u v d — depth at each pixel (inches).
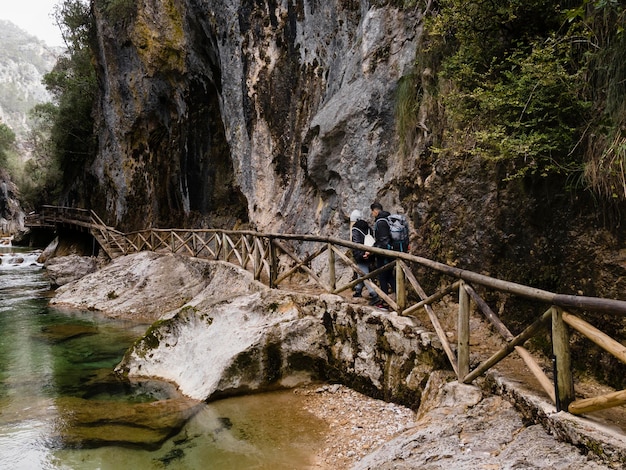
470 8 197.5
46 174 1400.1
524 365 159.0
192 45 643.5
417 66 272.1
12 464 173.3
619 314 96.5
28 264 1024.2
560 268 166.6
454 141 223.3
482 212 205.8
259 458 171.9
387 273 238.8
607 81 149.5
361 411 201.8
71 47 1128.2
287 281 352.5
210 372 237.9
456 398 150.5
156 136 832.3
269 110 474.9
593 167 147.9
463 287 159.8
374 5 325.7
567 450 106.3
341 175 327.9
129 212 914.7
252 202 495.5
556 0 178.7
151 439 190.2
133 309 470.9
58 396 246.2
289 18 458.3
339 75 373.1
